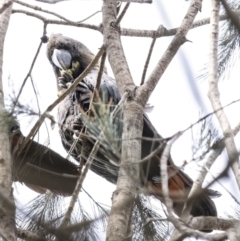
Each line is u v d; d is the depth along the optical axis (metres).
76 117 10.74
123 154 6.94
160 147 6.45
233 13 6.45
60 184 9.63
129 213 6.87
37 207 8.59
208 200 9.66
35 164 9.58
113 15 10.17
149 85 8.42
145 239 7.26
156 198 7.17
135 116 7.91
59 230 6.82
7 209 7.62
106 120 6.35
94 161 9.38
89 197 8.16
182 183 9.77
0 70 9.60
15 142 9.16
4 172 8.48
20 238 8.12
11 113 7.32
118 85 8.82
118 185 6.82
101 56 9.66
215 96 8.19
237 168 7.08
